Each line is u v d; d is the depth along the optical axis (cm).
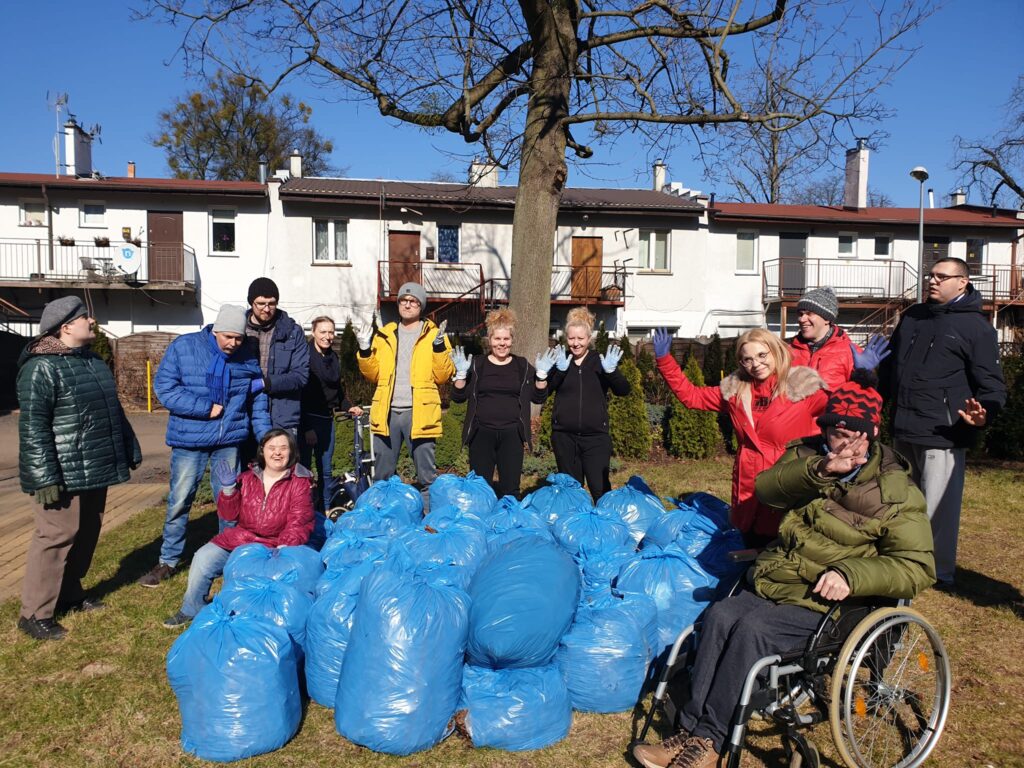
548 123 1215
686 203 2616
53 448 431
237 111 3925
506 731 333
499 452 576
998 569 575
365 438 861
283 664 334
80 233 2298
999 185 3422
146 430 1569
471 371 581
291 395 599
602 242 2544
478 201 2319
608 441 579
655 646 396
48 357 432
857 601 320
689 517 489
